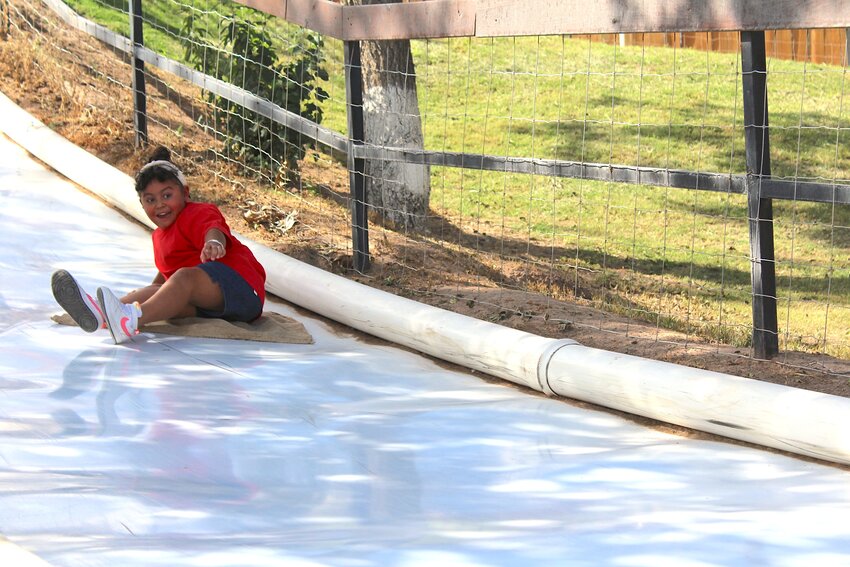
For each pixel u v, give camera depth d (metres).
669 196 13.20
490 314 6.89
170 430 4.68
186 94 12.22
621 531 3.79
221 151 10.39
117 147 9.91
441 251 9.43
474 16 6.75
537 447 4.81
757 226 5.62
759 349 5.78
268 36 10.82
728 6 5.43
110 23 14.78
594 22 6.08
